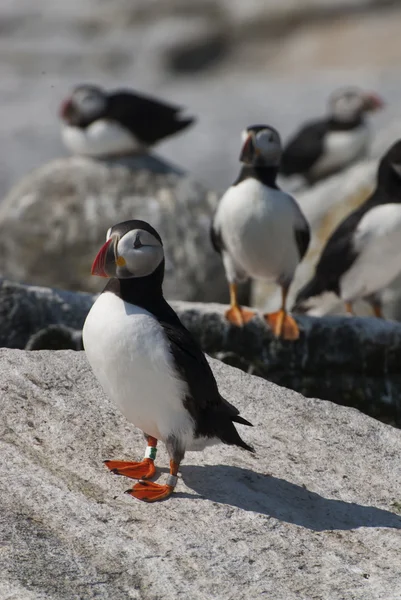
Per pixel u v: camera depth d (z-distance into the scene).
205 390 7.38
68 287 18.80
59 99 35.03
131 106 19.70
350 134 24.12
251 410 9.02
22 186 19.66
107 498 7.33
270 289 18.77
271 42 47.31
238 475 7.96
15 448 7.68
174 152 29.36
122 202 19.17
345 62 44.84
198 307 11.77
